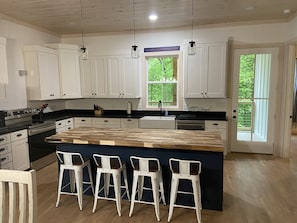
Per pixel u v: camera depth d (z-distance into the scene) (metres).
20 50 4.34
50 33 5.18
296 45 4.41
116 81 5.10
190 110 5.07
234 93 4.80
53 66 4.79
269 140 4.75
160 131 3.16
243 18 4.32
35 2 3.31
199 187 2.41
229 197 2.98
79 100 5.72
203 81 4.59
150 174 2.44
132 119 4.82
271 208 2.71
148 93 5.38
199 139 2.66
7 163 3.44
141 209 2.72
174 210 2.69
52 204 2.86
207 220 2.48
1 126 3.74
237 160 4.41
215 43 4.44
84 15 3.99
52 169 4.05
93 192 2.99
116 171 2.54
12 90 4.16
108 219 2.53
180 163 2.34
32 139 3.90
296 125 7.11
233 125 4.89
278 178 3.56
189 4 3.47
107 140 2.63
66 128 4.94
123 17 4.12
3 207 1.33
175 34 4.94
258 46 4.56
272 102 4.64
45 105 4.72
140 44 5.16
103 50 5.26
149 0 3.29
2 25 3.95
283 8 3.70
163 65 5.23
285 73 4.43
